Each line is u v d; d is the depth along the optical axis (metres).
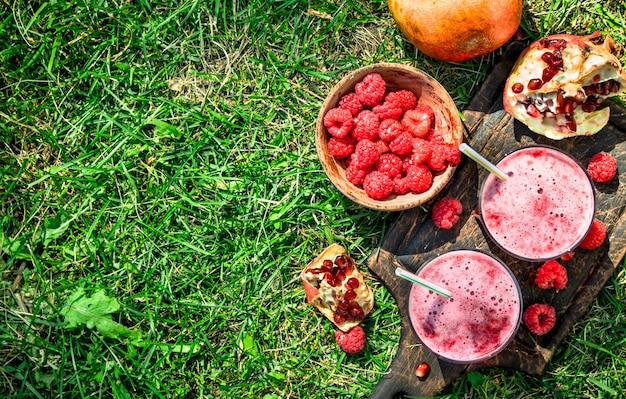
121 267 0.72
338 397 0.72
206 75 0.72
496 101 0.69
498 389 0.71
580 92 0.63
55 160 0.72
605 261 0.68
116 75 0.73
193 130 0.73
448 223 0.67
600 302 0.71
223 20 0.72
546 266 0.67
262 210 0.72
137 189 0.72
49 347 0.70
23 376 0.70
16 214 0.72
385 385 0.69
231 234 0.72
